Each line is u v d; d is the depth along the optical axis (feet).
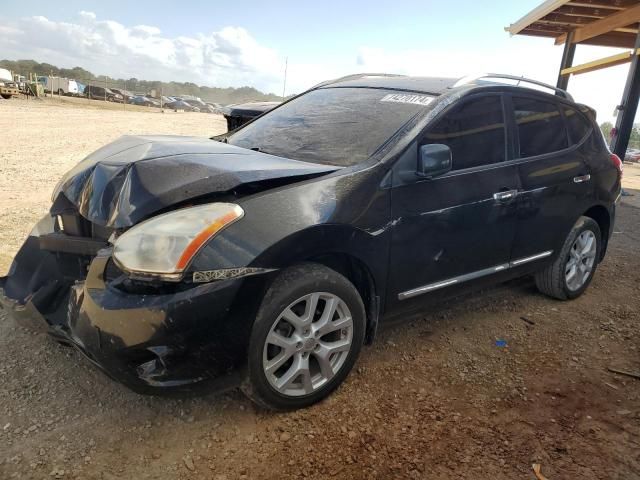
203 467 7.83
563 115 14.12
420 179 10.12
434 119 10.67
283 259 8.29
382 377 10.41
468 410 9.52
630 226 26.07
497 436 8.84
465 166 11.21
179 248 7.61
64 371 9.97
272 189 8.66
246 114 22.71
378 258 9.64
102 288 7.84
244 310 8.04
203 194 8.16
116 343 7.54
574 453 8.50
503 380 10.61
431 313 13.52
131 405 9.11
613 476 8.02
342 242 8.99
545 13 33.65
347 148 10.44
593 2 30.89
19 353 10.50
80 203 8.93
